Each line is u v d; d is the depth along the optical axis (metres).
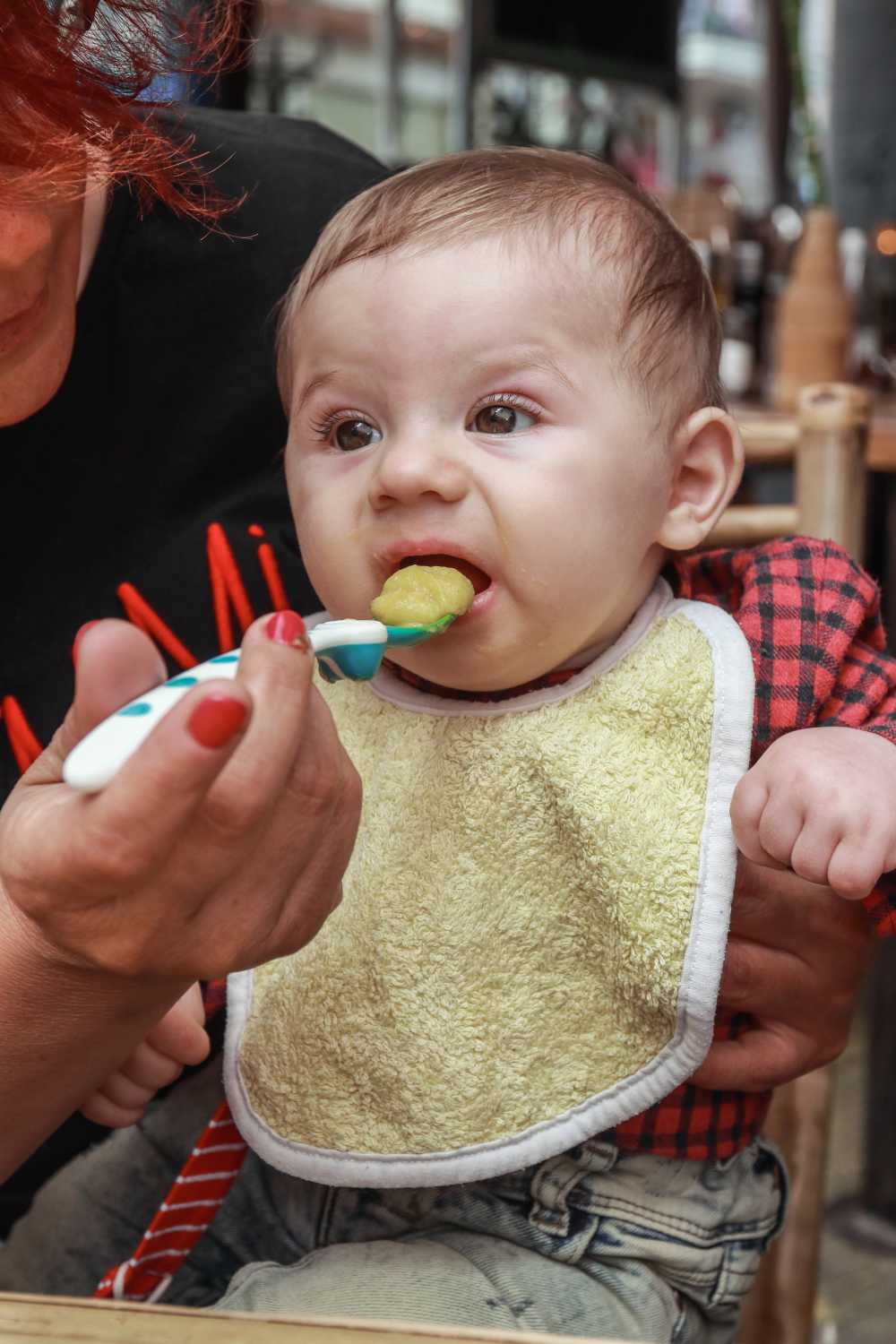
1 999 0.56
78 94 0.65
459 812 0.77
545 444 0.72
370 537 0.73
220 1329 0.48
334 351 0.74
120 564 1.04
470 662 0.73
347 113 7.11
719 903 0.72
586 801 0.75
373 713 0.84
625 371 0.75
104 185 0.75
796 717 0.77
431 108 7.41
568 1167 0.77
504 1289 0.74
